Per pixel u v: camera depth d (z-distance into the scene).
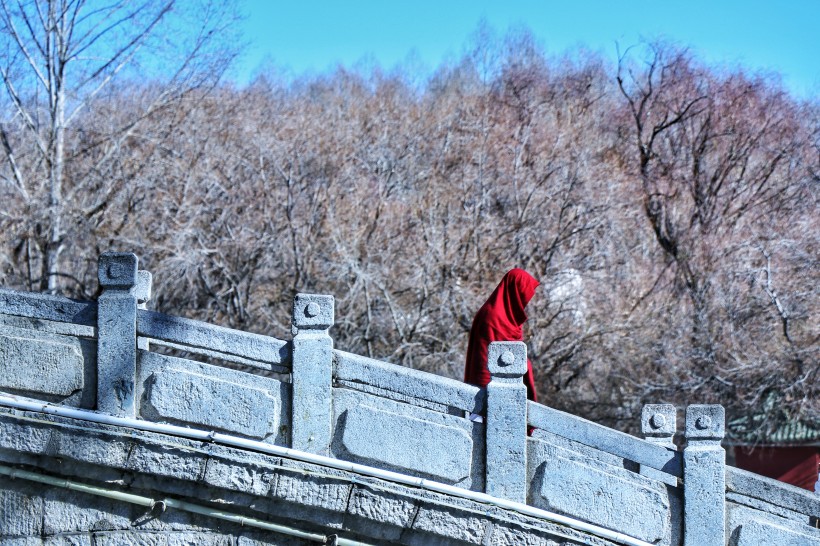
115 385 7.56
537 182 24.69
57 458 7.55
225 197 22.84
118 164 22.39
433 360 21.03
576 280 23.36
